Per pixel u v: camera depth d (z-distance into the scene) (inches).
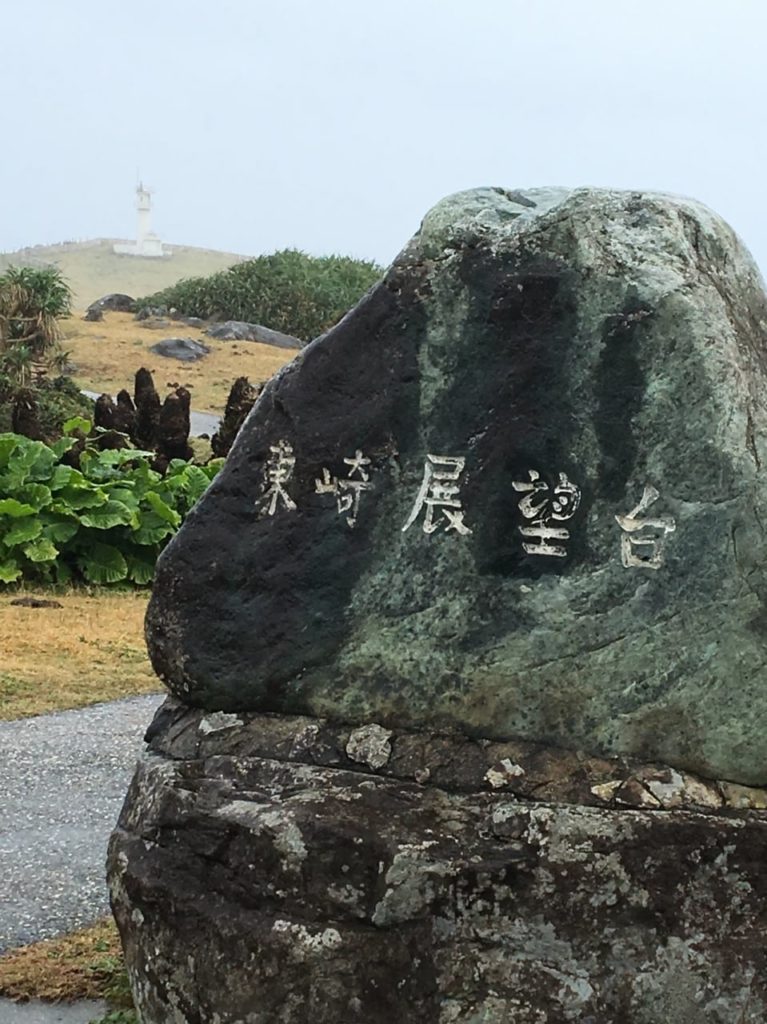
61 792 303.3
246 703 171.3
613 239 163.8
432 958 151.9
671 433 159.6
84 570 555.2
